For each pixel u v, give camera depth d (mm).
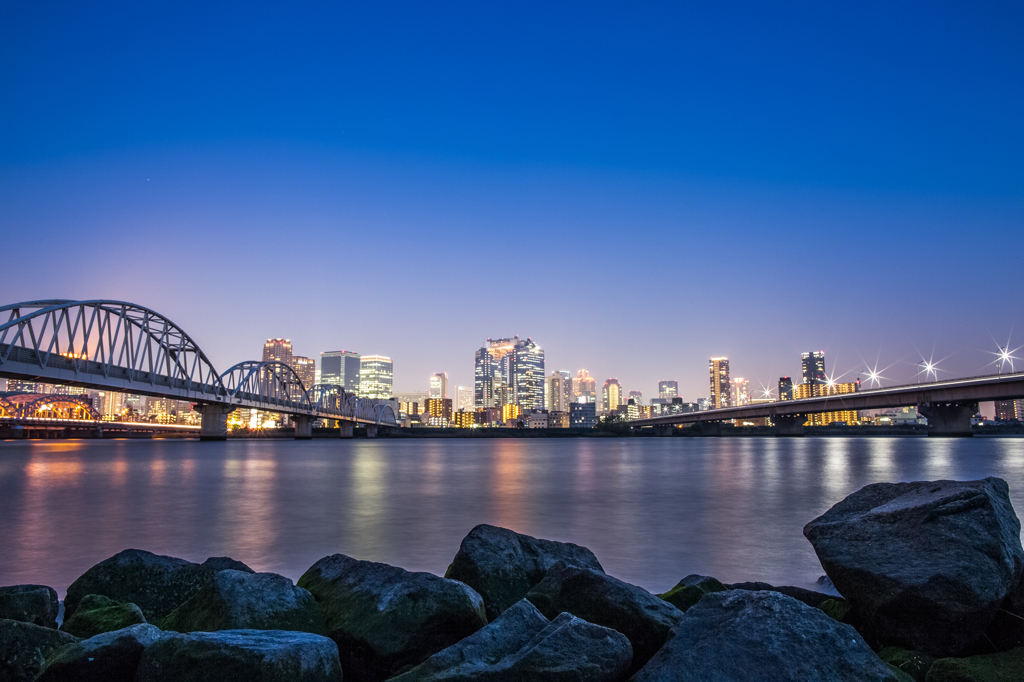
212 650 6684
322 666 6875
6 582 15797
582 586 9367
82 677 6848
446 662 7199
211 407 188875
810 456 94188
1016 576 8797
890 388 157375
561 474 58500
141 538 22047
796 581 15469
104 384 104312
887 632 8812
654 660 7188
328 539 21734
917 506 9781
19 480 50875
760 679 6594
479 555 11055
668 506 31281
